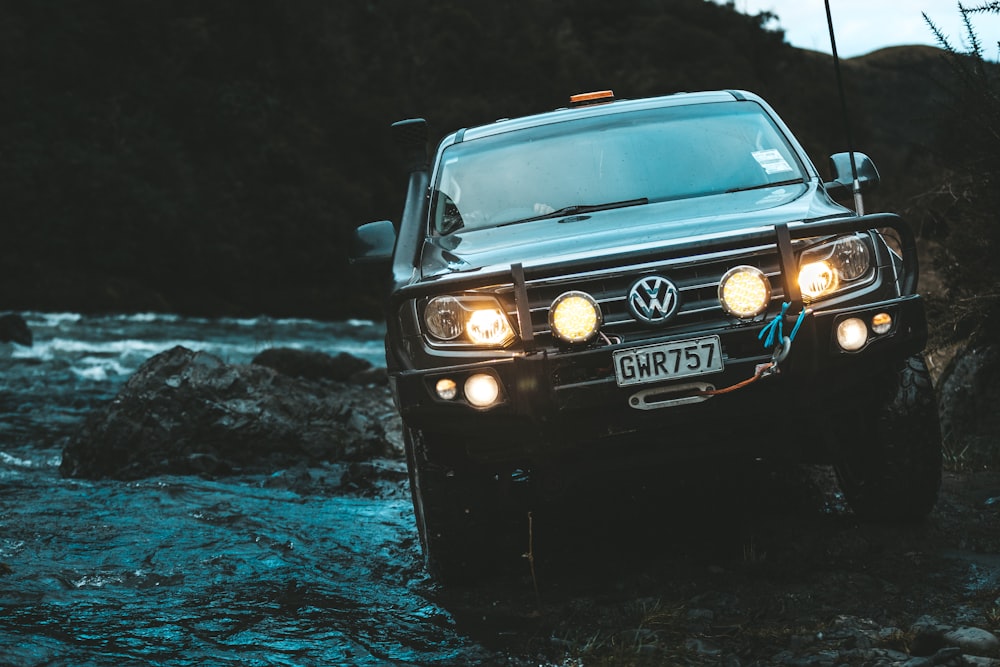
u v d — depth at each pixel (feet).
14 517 19.95
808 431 14.67
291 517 20.24
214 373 27.61
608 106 19.69
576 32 400.47
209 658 12.33
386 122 257.75
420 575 16.16
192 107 224.74
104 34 218.79
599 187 17.51
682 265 13.84
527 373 13.55
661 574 15.03
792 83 319.27
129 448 25.93
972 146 23.44
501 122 20.20
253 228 211.20
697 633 12.45
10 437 32.24
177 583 15.72
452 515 14.89
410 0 329.52
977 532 15.56
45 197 178.09
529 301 13.96
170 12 237.04
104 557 17.12
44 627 13.41
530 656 12.22
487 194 17.88
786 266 13.61
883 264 14.47
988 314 21.94
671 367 13.47
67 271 173.58
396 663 12.19
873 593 13.30
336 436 26.99
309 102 258.57
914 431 14.94
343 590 15.35
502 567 16.15
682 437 13.96
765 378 13.58
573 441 13.83
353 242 18.95
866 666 10.94
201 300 183.83
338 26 298.76
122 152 199.93
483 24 355.56
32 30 212.64
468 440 14.23
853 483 16.11
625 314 13.79
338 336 115.75
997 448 20.36
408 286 14.32
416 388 14.03
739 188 17.16
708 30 395.55
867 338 13.91
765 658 11.59
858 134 271.28
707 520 17.47
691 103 19.40
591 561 16.06
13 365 58.18
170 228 186.80
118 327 110.93
